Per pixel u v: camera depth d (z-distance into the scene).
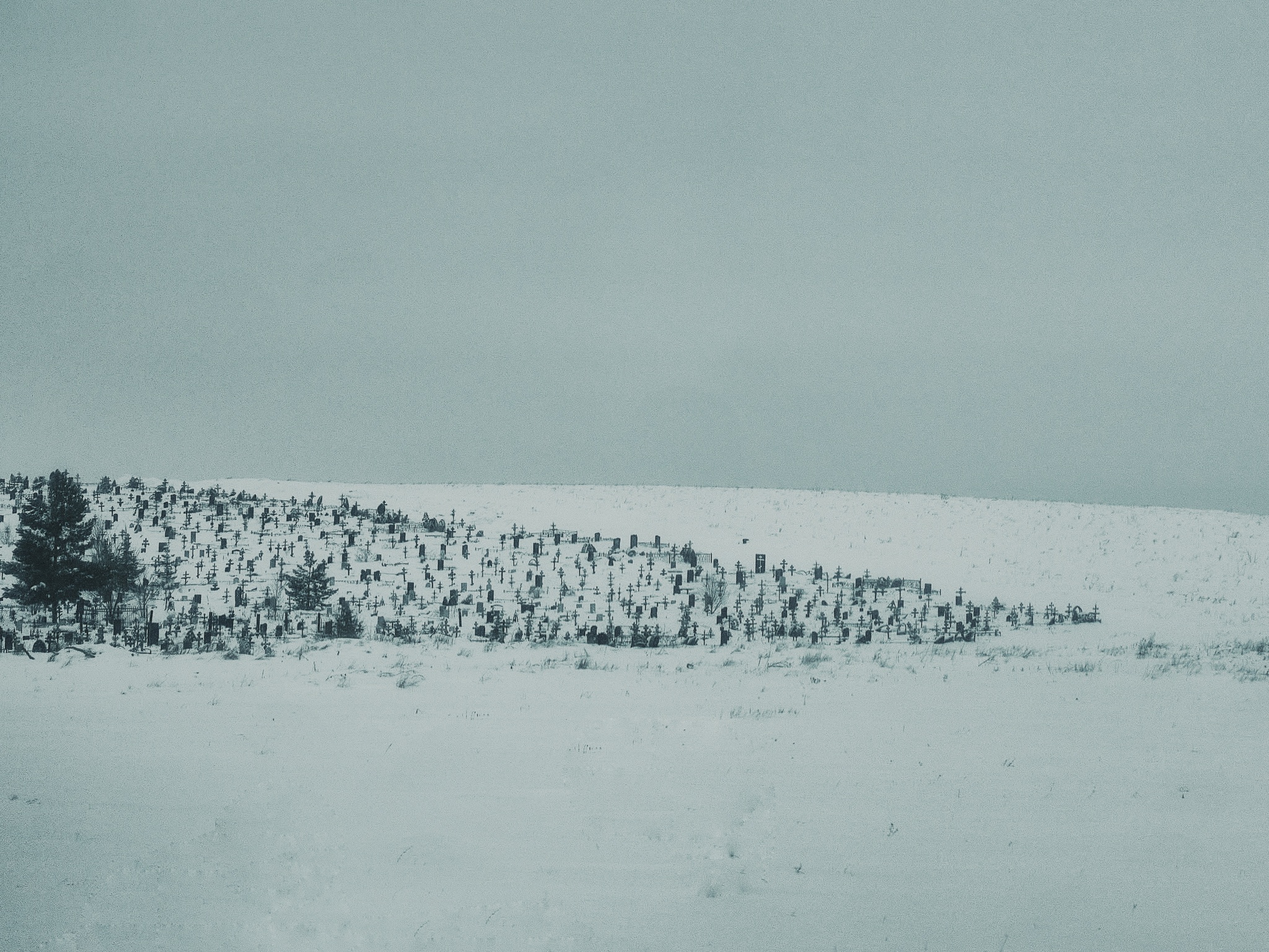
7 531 88.38
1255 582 114.81
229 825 25.31
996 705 44.16
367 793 28.47
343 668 55.00
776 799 28.30
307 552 88.31
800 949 18.44
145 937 18.53
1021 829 25.80
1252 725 39.59
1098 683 51.22
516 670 54.75
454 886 21.27
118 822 25.47
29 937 18.44
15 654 58.81
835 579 103.69
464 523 120.88
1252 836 25.42
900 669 57.44
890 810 27.31
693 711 42.12
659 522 137.50
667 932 19.05
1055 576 114.94
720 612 84.38
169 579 81.56
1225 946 19.00
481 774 30.72
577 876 21.98
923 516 153.50
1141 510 167.12
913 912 20.31
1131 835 25.44
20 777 29.75
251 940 18.41
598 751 33.97
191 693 45.59
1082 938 19.25
